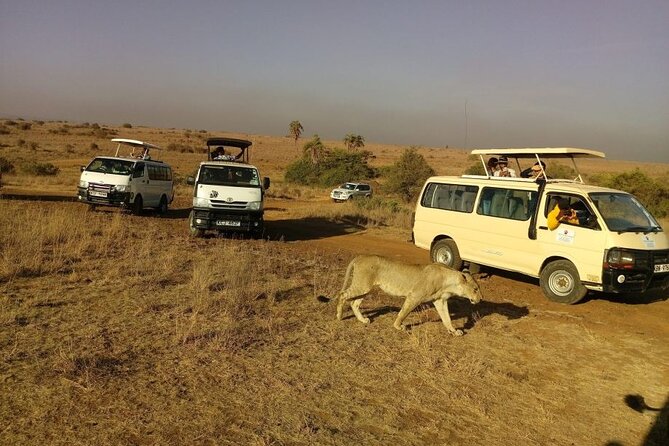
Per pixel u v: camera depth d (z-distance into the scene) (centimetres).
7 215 1446
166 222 1805
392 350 675
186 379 540
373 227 2034
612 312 953
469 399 551
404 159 3828
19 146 6912
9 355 556
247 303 818
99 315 708
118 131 12781
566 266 981
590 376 647
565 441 489
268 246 1418
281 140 16900
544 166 1165
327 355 640
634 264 912
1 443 404
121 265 992
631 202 1023
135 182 1861
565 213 988
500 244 1094
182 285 891
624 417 544
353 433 465
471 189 1170
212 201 1486
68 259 1004
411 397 547
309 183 5591
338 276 1078
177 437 434
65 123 16175
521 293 1066
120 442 419
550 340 775
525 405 554
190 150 8600
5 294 764
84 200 1816
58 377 518
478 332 784
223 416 473
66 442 413
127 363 564
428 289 743
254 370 577
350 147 8281
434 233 1238
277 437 446
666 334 842
